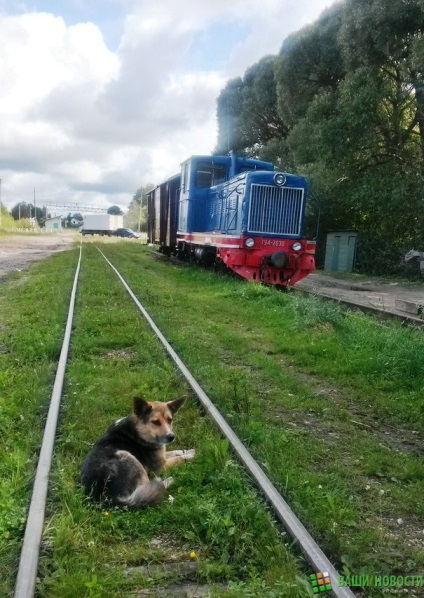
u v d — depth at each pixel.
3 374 6.40
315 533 3.39
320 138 21.77
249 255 14.70
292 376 6.82
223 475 3.99
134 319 9.92
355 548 3.23
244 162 19.11
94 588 2.81
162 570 3.06
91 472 3.76
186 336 8.74
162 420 4.20
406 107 21.55
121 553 3.20
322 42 25.95
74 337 8.41
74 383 6.23
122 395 5.91
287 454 4.52
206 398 5.66
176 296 13.07
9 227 77.50
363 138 21.05
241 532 3.36
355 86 20.89
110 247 40.28
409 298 14.76
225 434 4.75
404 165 21.81
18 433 4.77
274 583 2.88
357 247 23.66
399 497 3.96
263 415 5.47
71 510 3.50
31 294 13.03
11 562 3.04
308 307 10.21
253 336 9.20
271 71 33.91
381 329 8.93
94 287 14.23
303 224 15.09
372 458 4.58
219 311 11.43
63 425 4.97
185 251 23.19
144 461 4.13
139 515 3.56
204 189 20.03
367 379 6.87
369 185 21.30
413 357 7.13
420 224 21.73
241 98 38.41
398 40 19.84
